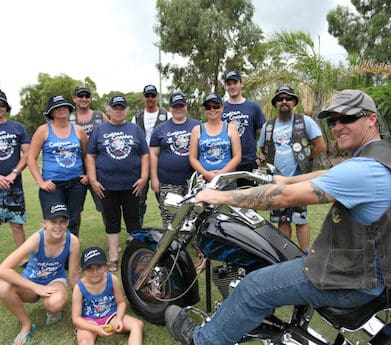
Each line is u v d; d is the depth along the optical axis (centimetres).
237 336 203
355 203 160
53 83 2994
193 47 2206
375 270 165
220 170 378
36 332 295
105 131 394
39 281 301
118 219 412
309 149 382
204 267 290
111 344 276
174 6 2127
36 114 3203
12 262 280
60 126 391
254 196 180
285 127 387
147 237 297
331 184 162
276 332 217
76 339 285
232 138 385
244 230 229
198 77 2238
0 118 404
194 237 257
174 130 407
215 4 2172
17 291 286
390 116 958
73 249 309
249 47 2138
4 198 408
